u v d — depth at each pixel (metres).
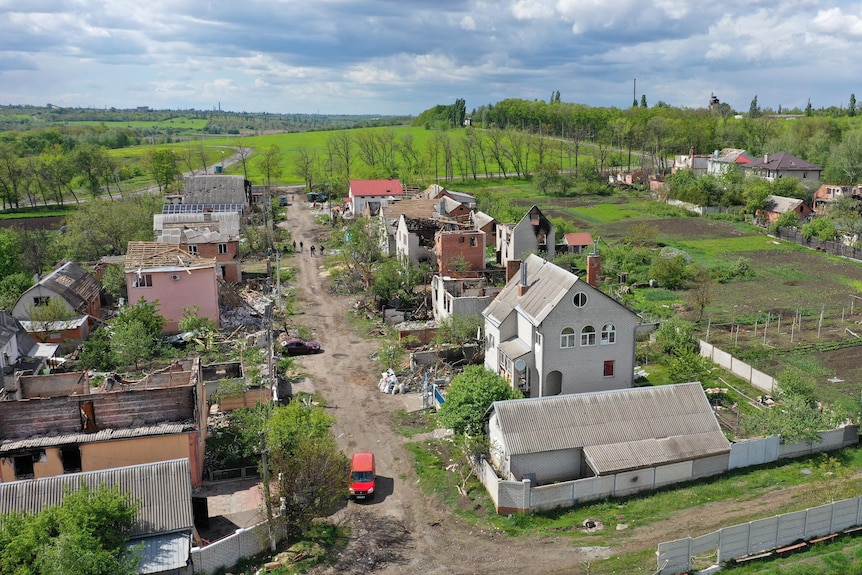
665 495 39.12
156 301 65.50
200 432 41.47
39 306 64.88
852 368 58.97
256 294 82.31
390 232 96.44
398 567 32.97
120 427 39.41
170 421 40.22
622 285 84.75
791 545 33.88
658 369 58.47
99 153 162.12
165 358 61.62
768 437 42.53
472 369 45.81
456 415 42.69
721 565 32.38
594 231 119.75
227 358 61.84
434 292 70.94
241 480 41.25
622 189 168.25
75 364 59.00
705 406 43.03
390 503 39.12
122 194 152.88
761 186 130.12
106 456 38.00
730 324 70.88
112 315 74.62
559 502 38.09
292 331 69.62
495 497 38.44
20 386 41.81
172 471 33.19
